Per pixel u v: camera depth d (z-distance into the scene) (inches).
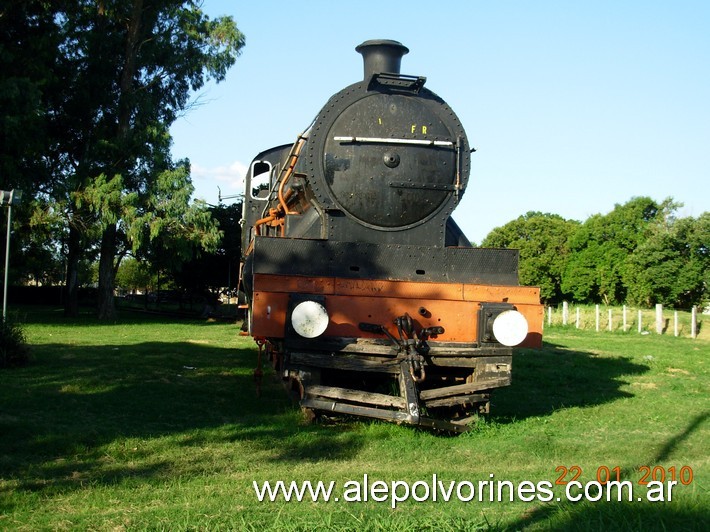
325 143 307.3
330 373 319.3
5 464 221.0
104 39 1066.1
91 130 1088.2
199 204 1047.0
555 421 318.7
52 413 296.7
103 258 1099.9
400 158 309.9
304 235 312.5
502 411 340.2
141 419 294.4
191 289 1476.4
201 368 464.8
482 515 184.9
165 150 1063.6
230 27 1124.5
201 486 204.8
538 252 2161.7
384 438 269.6
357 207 306.8
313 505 191.0
